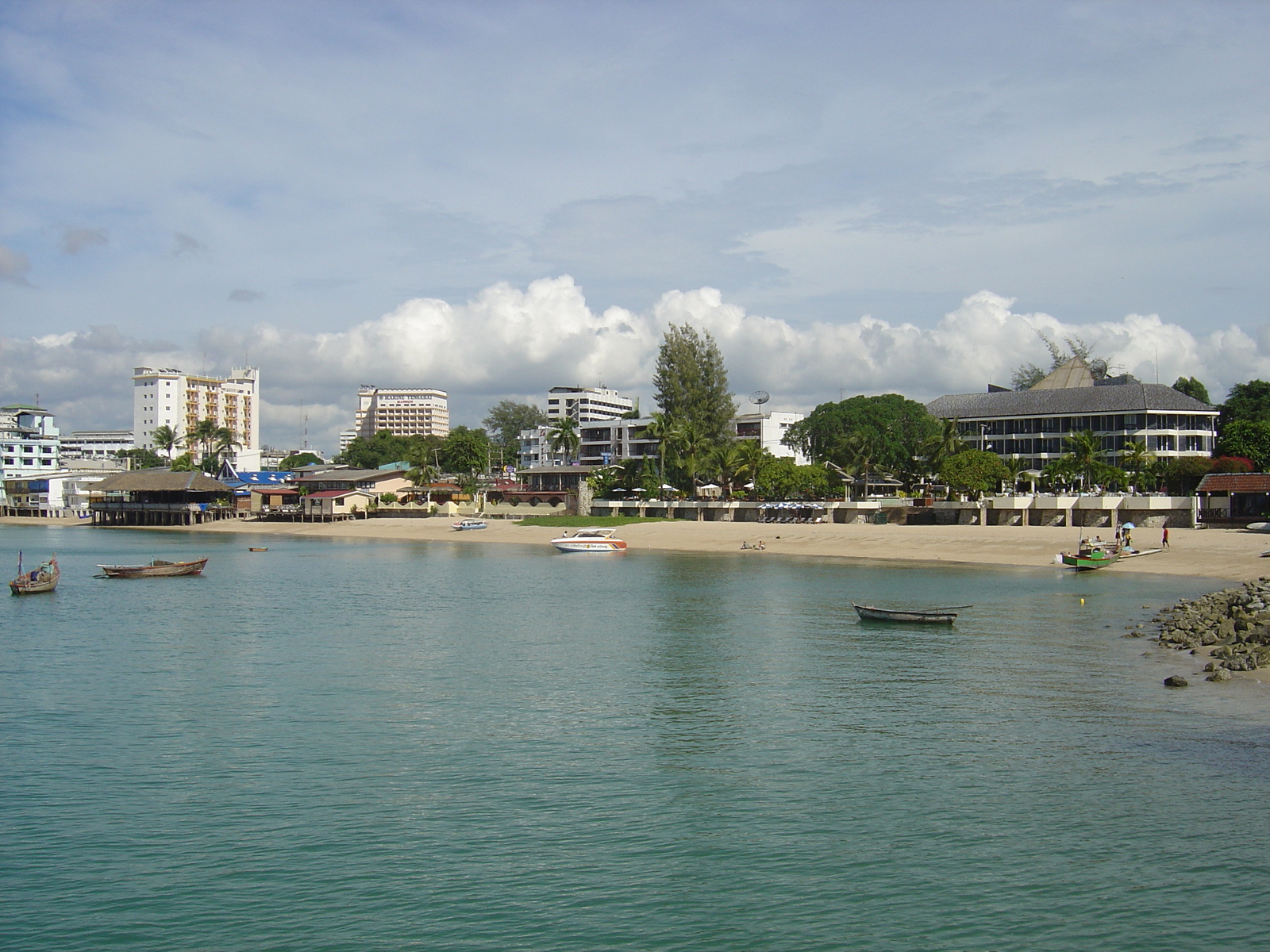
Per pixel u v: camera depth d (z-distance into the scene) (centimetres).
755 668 4278
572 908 2033
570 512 15425
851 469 13088
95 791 2698
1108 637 4953
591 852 2289
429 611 6188
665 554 10875
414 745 3105
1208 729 3186
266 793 2675
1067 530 10194
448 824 2450
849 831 2397
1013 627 5334
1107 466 12050
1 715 3500
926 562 9319
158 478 17325
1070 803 2555
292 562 10069
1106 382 17525
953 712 3478
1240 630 4694
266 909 2038
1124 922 1956
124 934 1948
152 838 2384
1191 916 1977
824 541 10869
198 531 16012
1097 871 2169
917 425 15525
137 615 6062
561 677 4119
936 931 1934
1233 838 2328
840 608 6197
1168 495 11275
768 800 2597
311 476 18575
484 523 14438
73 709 3575
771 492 13350
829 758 2953
